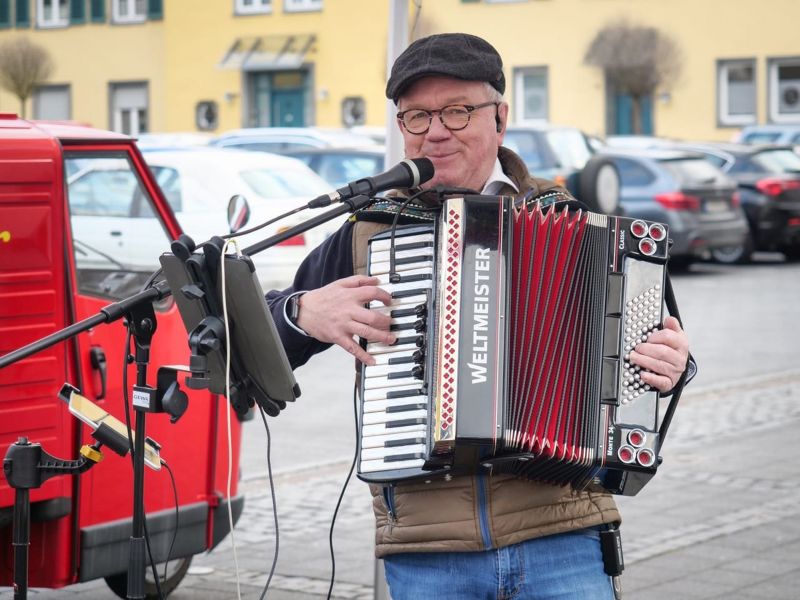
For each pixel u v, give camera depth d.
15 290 4.98
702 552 6.93
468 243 3.28
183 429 5.70
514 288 3.29
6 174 4.93
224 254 3.26
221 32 38.03
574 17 34.25
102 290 5.40
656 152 20.47
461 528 3.39
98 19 39.66
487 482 3.40
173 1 38.59
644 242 3.37
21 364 4.99
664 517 7.64
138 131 39.69
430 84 3.51
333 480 8.71
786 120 33.22
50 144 5.06
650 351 3.36
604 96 34.06
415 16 5.61
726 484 8.40
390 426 3.29
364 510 7.97
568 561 3.47
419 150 3.56
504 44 35.06
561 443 3.30
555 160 19.94
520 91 35.19
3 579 5.27
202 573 6.73
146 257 5.65
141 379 3.67
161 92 39.09
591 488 3.46
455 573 3.44
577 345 3.33
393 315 3.34
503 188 3.57
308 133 21.41
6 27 40.75
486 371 3.23
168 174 13.77
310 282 3.66
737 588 6.32
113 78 39.66
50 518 5.11
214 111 38.31
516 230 3.30
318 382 12.45
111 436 3.79
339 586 6.50
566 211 3.36
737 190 20.81
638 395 3.37
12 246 4.96
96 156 5.48
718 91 33.62
